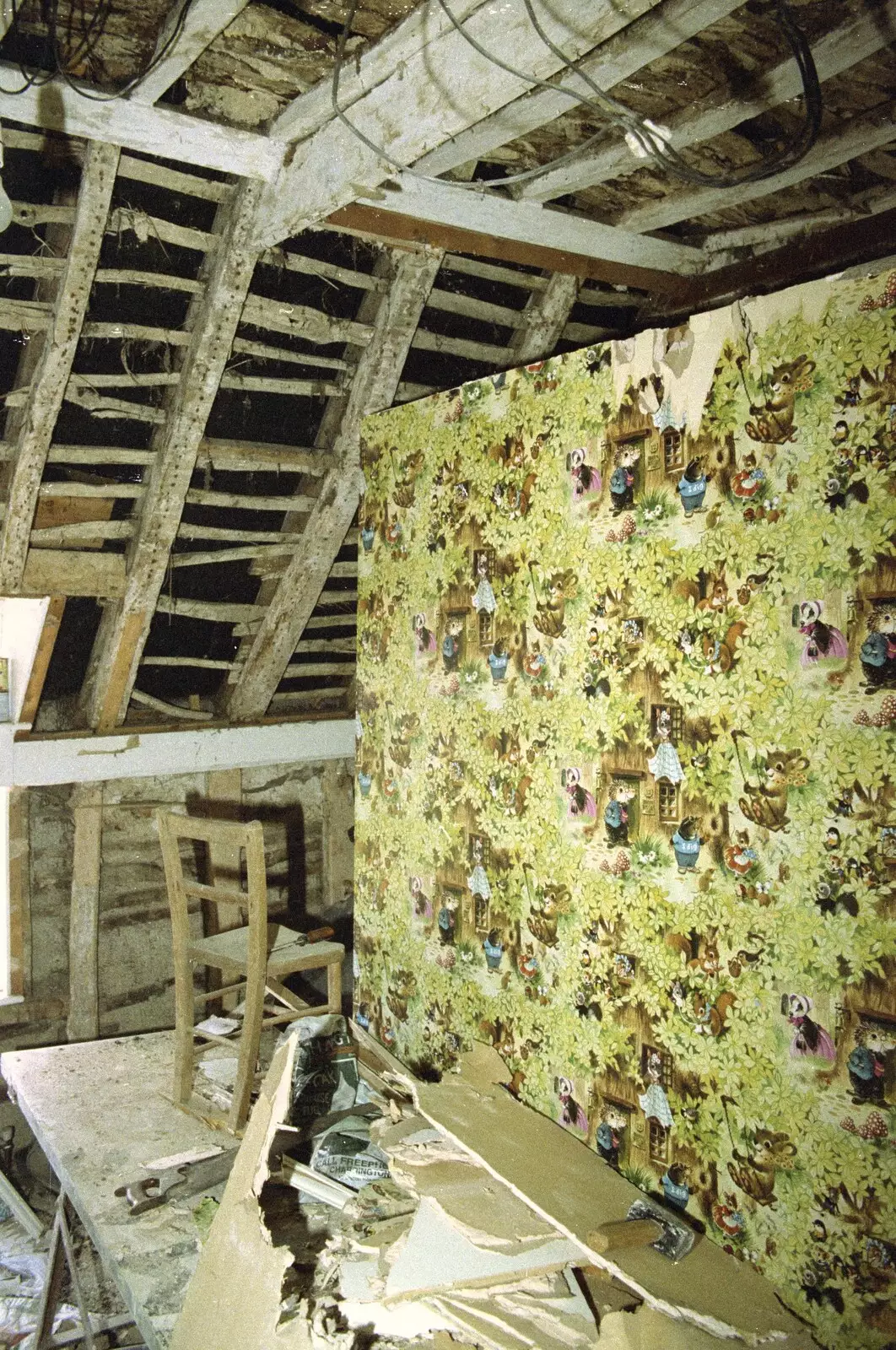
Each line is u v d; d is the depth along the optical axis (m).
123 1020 4.35
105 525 3.43
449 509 2.96
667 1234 2.15
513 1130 2.56
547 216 2.76
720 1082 2.15
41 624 3.55
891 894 1.82
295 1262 2.31
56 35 1.97
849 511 1.88
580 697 2.49
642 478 2.30
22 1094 3.22
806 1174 1.98
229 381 3.22
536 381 2.61
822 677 1.93
